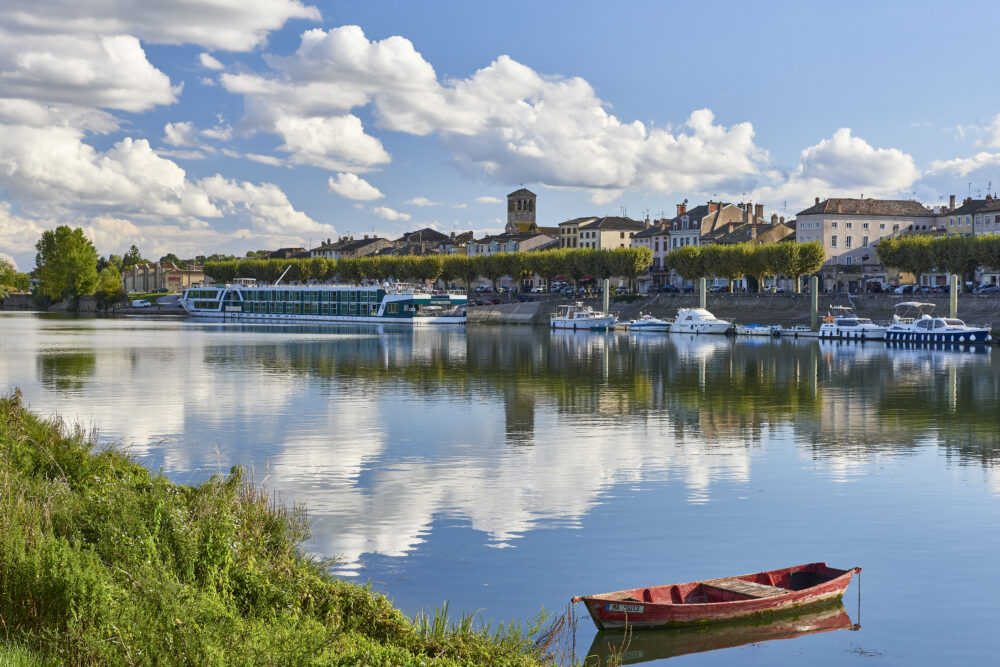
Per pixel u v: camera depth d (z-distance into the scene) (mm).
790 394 60938
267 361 85000
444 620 16688
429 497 30125
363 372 74812
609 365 84188
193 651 12031
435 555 23953
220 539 15844
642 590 19672
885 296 142625
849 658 18172
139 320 193375
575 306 175000
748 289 177875
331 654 13125
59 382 64438
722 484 32375
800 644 18844
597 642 18609
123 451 34000
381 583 21812
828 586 20250
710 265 159750
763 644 18812
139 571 13914
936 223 181750
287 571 16766
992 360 91438
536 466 35312
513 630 17969
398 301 185125
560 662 17359
